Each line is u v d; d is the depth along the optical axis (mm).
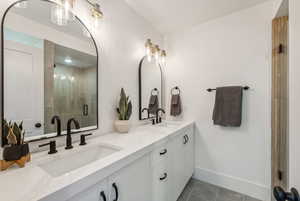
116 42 1575
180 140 1692
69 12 1141
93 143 1156
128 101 1680
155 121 2156
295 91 688
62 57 1136
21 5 930
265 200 1659
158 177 1256
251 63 1736
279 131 1494
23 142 833
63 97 1140
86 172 685
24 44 940
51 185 586
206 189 1894
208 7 1746
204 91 2070
